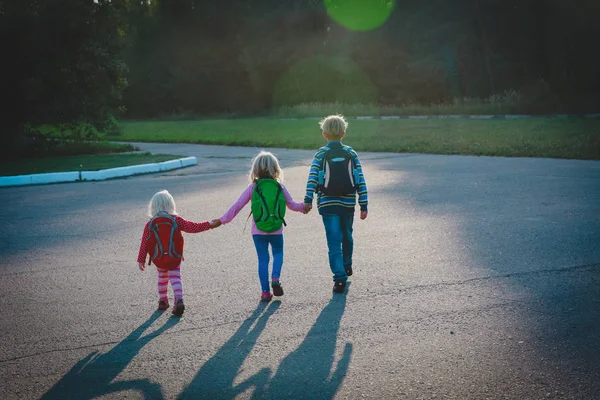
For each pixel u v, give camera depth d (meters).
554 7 44.38
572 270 6.01
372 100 52.69
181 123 43.16
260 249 5.41
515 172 13.24
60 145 22.59
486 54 47.75
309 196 5.57
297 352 4.23
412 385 3.70
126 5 22.03
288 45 56.12
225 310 5.13
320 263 6.50
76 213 9.95
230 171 15.22
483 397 3.53
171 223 5.07
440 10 51.47
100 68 20.27
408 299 5.27
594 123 25.62
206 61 59.19
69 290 5.80
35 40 19.19
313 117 44.91
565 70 44.16
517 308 4.98
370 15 53.78
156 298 5.52
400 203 9.99
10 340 4.58
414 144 19.72
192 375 3.94
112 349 4.38
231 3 57.66
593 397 3.49
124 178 14.55
